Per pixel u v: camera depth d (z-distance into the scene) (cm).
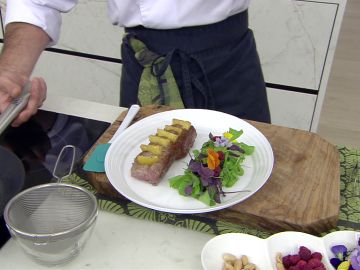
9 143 88
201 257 63
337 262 63
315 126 182
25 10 96
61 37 186
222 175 75
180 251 68
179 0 98
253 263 64
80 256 67
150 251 68
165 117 92
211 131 89
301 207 71
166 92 105
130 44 107
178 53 105
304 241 66
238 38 110
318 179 77
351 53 268
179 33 103
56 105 101
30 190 65
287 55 170
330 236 66
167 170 80
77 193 66
